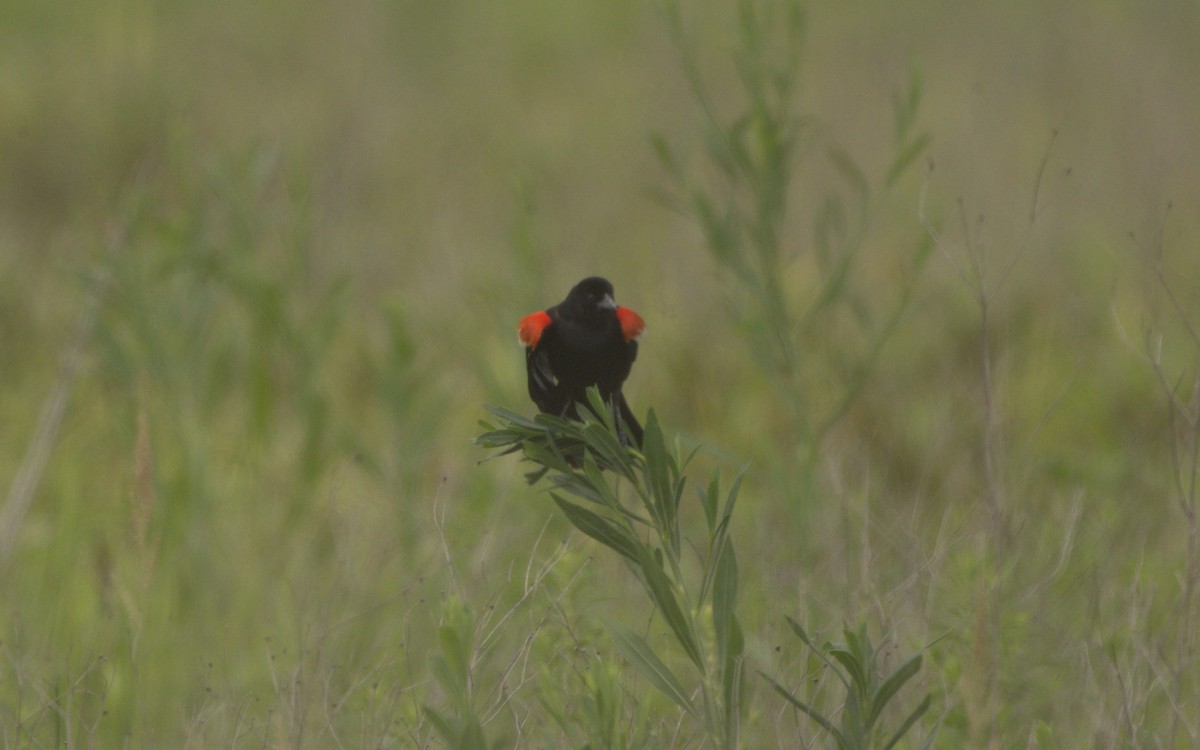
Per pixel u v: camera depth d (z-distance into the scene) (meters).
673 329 14.93
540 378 8.14
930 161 8.98
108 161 20.36
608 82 26.28
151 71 22.36
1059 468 12.00
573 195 20.70
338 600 9.23
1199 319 11.15
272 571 10.20
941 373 14.04
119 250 12.19
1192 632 7.46
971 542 9.52
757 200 10.71
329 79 23.72
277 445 12.42
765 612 8.54
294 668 8.02
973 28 27.22
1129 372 13.80
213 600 10.02
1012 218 17.70
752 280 10.72
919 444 12.27
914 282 10.71
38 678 8.43
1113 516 9.98
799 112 21.27
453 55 27.94
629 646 6.10
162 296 11.97
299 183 13.17
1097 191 18.58
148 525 9.08
